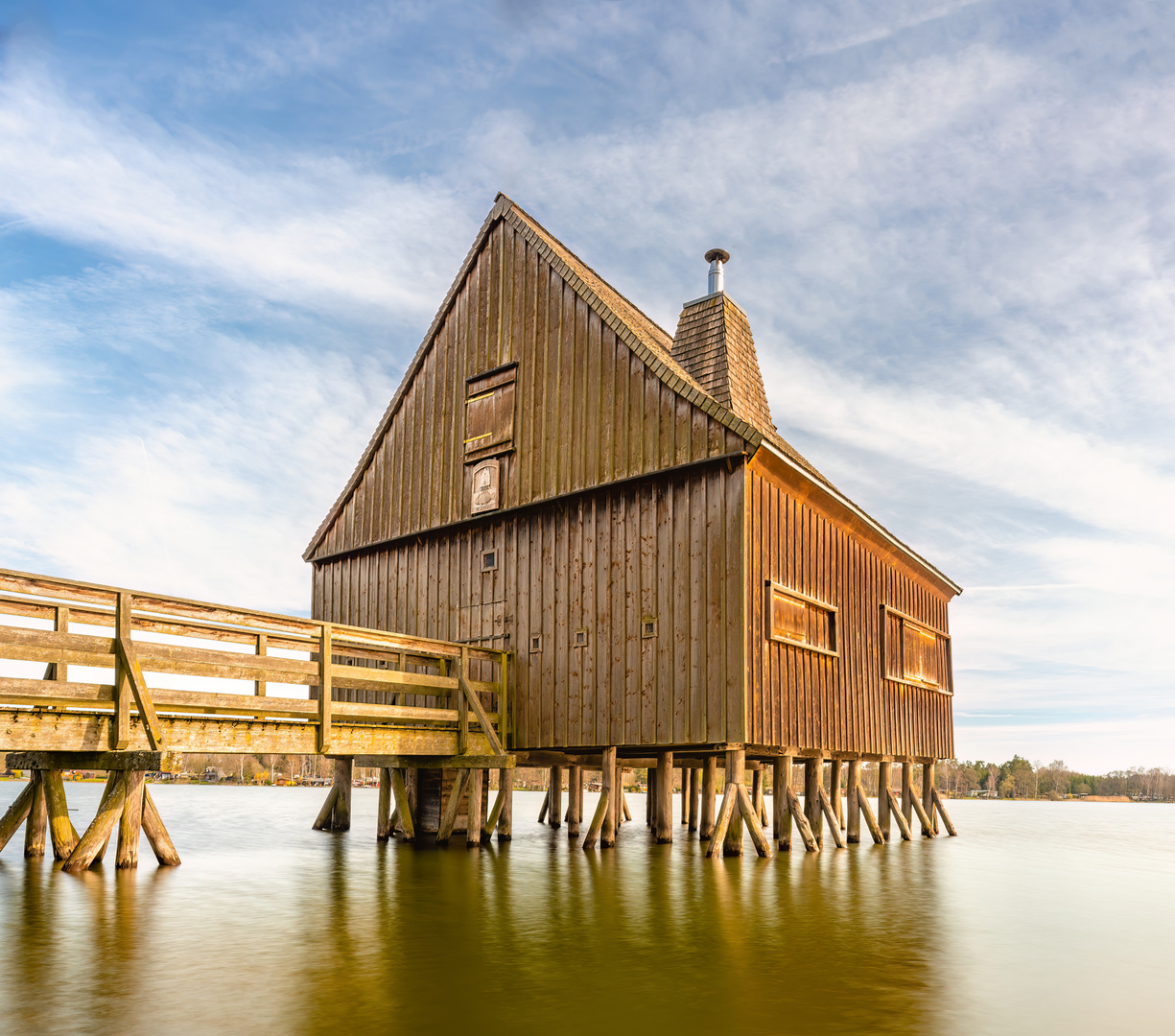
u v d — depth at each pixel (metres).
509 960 6.55
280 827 19.53
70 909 8.30
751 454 13.32
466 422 17.20
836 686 15.96
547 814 24.00
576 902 9.06
